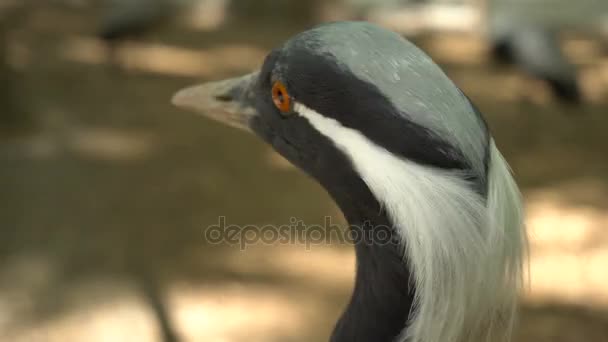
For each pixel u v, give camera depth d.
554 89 17.53
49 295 10.60
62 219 12.22
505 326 4.11
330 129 4.21
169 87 17.58
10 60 16.61
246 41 20.80
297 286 11.03
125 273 11.11
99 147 14.58
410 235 3.88
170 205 12.80
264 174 13.95
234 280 11.09
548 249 11.81
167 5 20.72
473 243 3.81
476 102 17.14
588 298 10.77
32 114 15.54
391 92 3.83
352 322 4.61
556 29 18.72
